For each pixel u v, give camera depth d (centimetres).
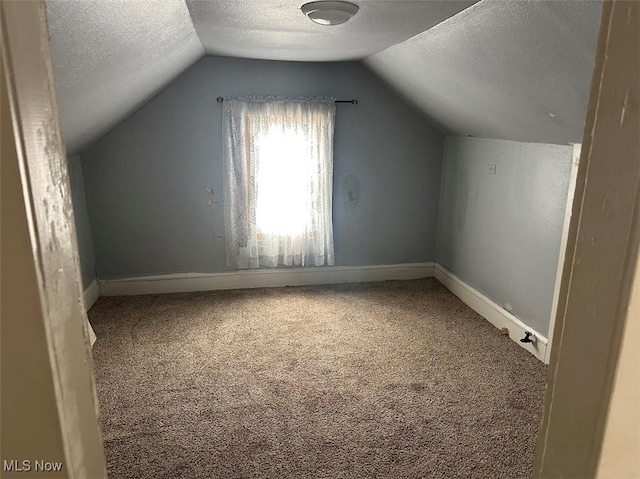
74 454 53
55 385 49
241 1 178
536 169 273
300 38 253
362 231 399
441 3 172
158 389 242
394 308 350
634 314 46
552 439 57
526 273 287
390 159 388
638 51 43
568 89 190
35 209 46
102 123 283
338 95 365
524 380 252
